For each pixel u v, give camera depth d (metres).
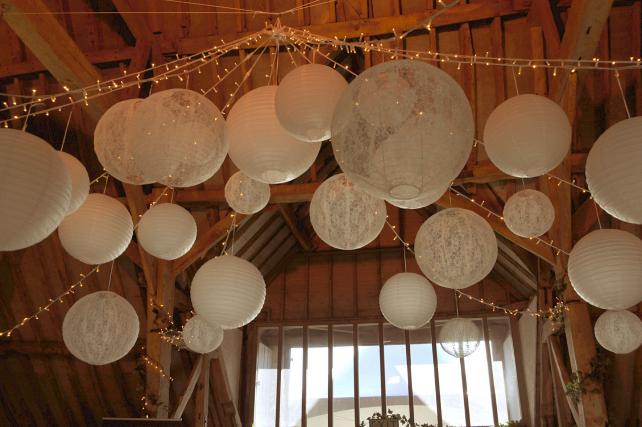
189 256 7.06
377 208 2.61
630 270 2.68
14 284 7.32
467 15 6.03
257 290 2.99
